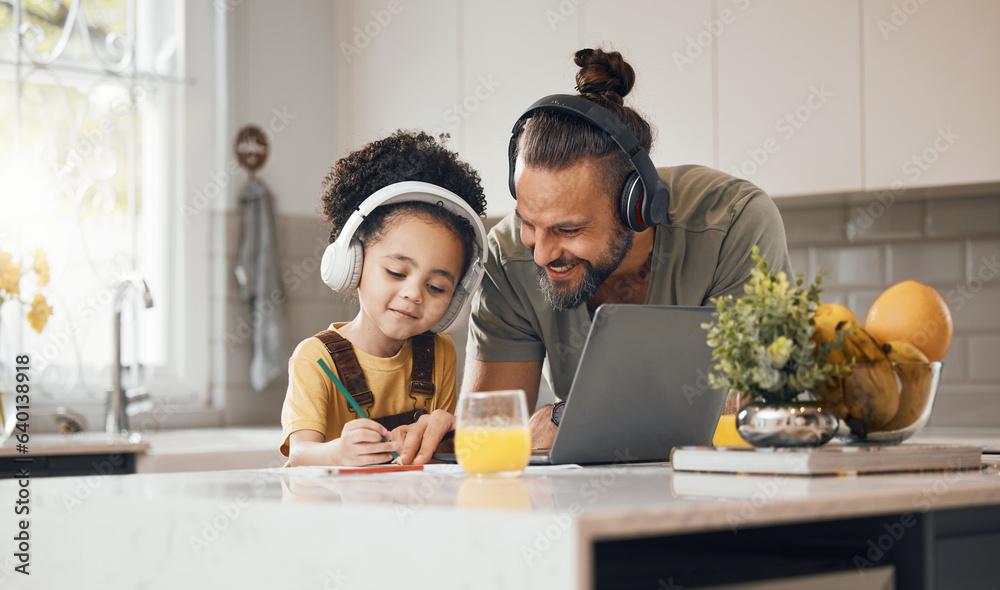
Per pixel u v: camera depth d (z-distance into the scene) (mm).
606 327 1017
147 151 3078
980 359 2688
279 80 3217
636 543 754
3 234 2732
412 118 3111
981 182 2357
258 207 3125
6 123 2762
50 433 2732
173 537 774
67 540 867
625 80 1475
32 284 2775
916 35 2402
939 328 1025
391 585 646
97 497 837
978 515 825
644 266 1554
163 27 3115
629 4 2715
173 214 3104
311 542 689
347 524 670
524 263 1585
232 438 2811
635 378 1087
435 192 1419
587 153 1364
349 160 1534
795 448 967
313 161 3291
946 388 2723
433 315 1456
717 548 793
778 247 1570
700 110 2631
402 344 1549
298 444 1271
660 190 1331
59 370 2824
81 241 2895
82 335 2889
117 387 2529
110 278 2945
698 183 1627
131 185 2998
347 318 3352
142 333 3053
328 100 3326
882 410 979
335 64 3340
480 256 1483
